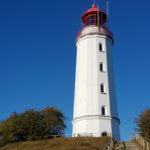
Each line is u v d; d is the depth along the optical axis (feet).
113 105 130.62
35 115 134.31
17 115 137.18
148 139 98.32
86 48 141.49
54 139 116.37
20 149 102.42
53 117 139.85
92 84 130.72
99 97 127.85
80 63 140.36
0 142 126.00
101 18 151.23
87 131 120.57
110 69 139.44
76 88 137.18
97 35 143.33
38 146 103.30
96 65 135.44
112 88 135.03
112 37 149.48
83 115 124.88
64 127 145.28
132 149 82.48
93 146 90.22
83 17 153.69
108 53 142.92
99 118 122.72
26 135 126.11
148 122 108.37
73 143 99.25
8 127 130.00
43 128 131.85
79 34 149.89
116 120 127.85
